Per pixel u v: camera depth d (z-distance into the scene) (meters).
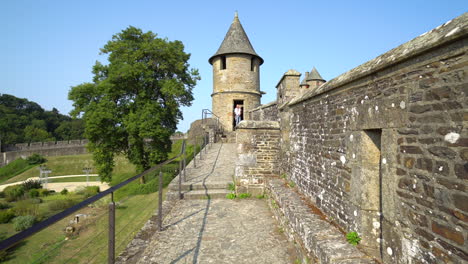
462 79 1.69
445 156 1.83
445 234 1.82
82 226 7.81
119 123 16.77
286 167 6.51
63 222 8.45
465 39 1.64
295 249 3.81
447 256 1.80
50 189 22.86
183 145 7.55
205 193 6.78
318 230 3.23
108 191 2.30
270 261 3.62
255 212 5.67
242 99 19.92
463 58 1.69
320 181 4.20
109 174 17.44
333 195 3.70
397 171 2.37
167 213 5.58
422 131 2.06
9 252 5.67
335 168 3.67
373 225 2.89
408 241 2.22
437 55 1.89
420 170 2.07
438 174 1.89
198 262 3.59
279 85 10.70
